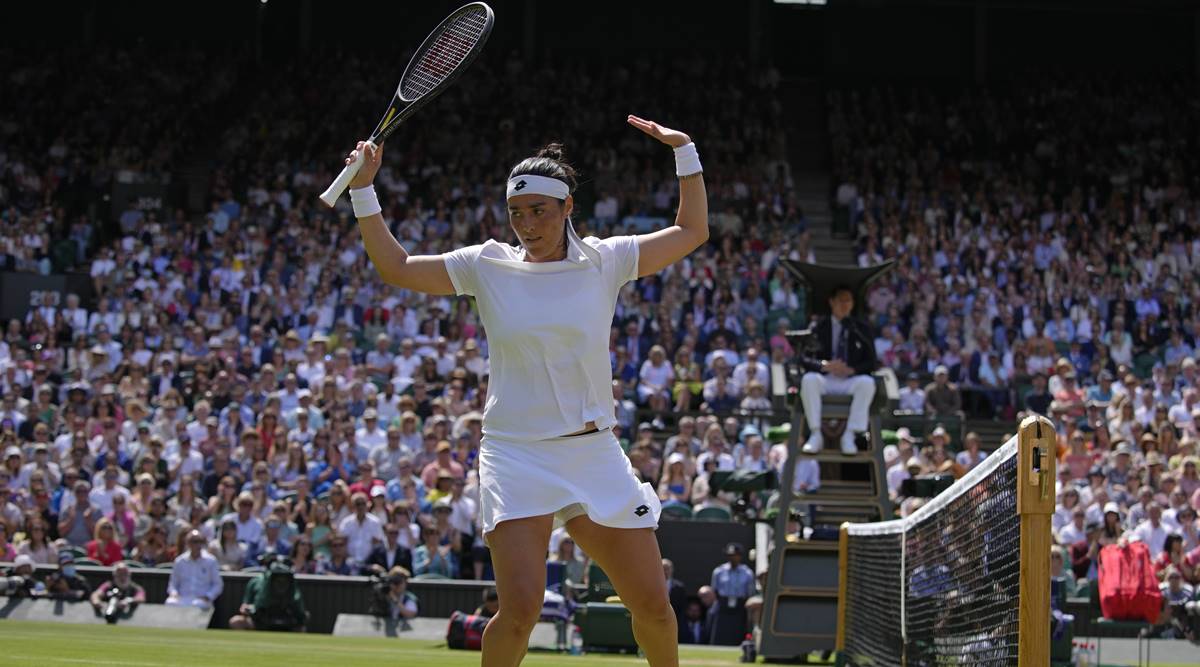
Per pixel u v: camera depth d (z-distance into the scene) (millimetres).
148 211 27297
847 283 11164
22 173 28125
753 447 16438
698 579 14852
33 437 18234
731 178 28984
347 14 34812
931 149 30984
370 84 31969
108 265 24547
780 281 24062
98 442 17484
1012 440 4500
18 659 7258
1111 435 18938
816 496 11055
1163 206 29406
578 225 27031
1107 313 24625
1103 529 14742
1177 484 16062
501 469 3891
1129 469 16938
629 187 28516
